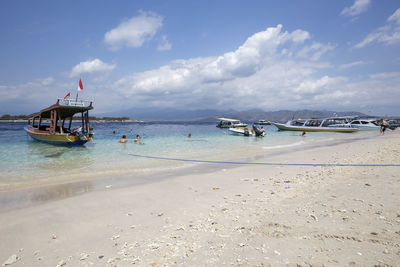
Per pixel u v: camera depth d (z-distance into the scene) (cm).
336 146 2159
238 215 532
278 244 381
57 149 2053
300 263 321
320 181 802
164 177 1021
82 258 391
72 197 744
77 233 494
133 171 1164
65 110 2423
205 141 2862
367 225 422
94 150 1992
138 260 371
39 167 1275
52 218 579
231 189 787
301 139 3173
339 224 436
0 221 565
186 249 393
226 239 417
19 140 2758
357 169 957
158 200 694
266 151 1927
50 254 415
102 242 448
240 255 356
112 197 735
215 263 341
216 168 1230
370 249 342
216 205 623
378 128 5172
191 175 1051
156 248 407
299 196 643
